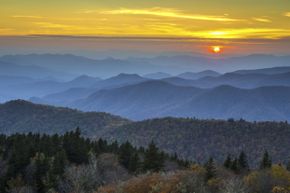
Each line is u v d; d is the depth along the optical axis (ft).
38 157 234.79
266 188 139.64
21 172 233.96
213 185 143.64
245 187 134.10
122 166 241.35
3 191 217.97
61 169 213.66
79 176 184.96
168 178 145.69
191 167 201.87
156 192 137.59
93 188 180.55
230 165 250.98
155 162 233.96
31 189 209.67
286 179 145.38
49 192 192.13
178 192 135.13
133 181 153.99
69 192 182.80
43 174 222.28
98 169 210.38
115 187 156.15
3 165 233.14
